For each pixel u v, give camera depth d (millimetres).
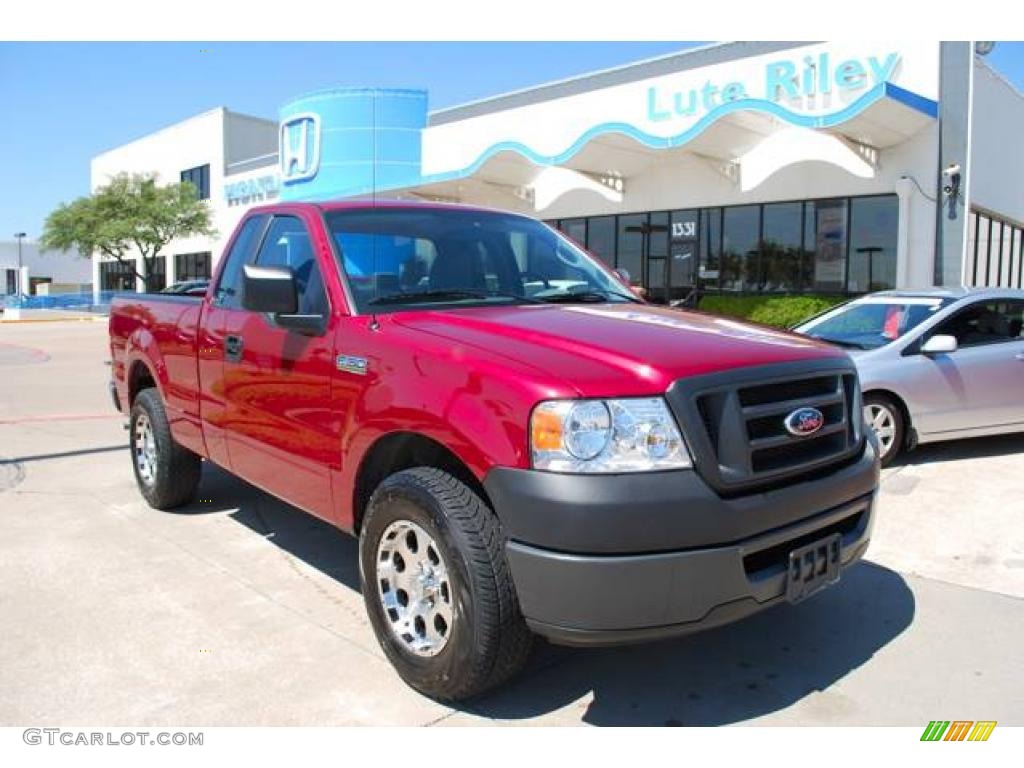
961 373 7141
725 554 2832
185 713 3254
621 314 3723
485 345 3182
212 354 4801
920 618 4117
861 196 16547
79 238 44000
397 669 3426
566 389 2828
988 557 4949
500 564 3006
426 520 3172
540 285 4457
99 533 5453
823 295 17125
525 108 22250
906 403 7031
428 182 22266
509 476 2871
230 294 4812
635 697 3385
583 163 19312
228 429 4699
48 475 7117
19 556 5004
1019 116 19266
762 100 15070
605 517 2729
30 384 14102
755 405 3041
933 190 15539
